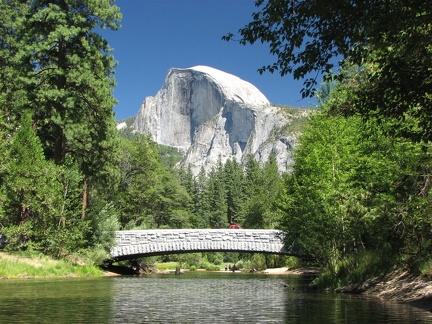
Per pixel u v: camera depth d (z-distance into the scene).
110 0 37.50
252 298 17.67
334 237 21.94
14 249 32.78
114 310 13.16
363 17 7.77
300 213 25.09
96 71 37.00
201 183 164.12
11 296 16.98
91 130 36.50
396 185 15.16
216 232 42.50
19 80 34.62
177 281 31.44
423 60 8.44
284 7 8.14
